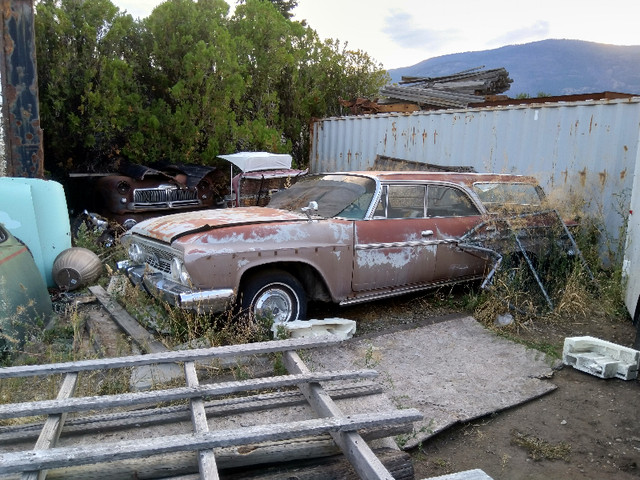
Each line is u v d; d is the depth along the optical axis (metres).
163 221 5.08
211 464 2.04
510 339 5.04
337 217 5.20
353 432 2.35
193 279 4.32
